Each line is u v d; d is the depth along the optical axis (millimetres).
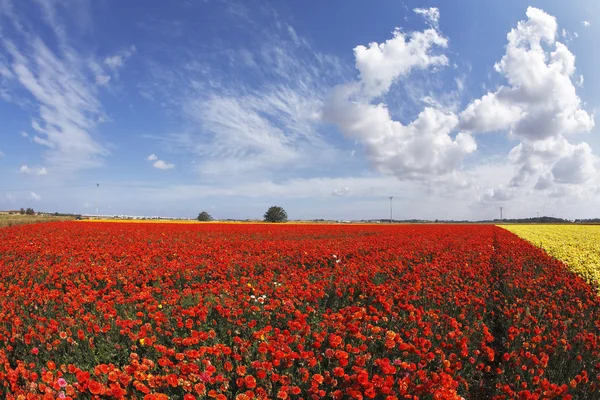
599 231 39812
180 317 7492
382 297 8391
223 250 16781
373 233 33219
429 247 18125
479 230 38750
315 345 6156
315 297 8945
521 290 10320
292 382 5590
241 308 8344
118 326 7359
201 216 78625
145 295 8773
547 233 35188
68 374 5969
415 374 5473
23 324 7539
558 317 7980
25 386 5109
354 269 12062
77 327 7191
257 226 43000
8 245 17969
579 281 10914
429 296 9242
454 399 4844
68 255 15266
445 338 6762
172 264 12625
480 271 12430
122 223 43906
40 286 10406
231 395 5352
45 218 56250
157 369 6117
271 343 6074
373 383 5004
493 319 9102
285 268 13320
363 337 6328
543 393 5055
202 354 5781
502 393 5496
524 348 6551
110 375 5062
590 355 6449
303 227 41781
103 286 11219
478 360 6770
